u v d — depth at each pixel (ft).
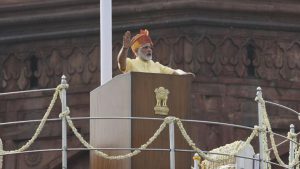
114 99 119.03
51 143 169.17
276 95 168.25
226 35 166.50
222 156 122.21
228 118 166.30
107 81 125.70
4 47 171.94
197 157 122.83
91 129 122.52
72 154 167.84
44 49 170.71
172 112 118.01
